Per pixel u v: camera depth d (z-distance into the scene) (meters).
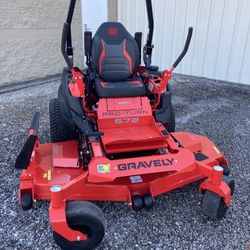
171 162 2.09
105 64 2.45
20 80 5.38
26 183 2.11
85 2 5.93
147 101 2.40
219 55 5.70
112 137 2.21
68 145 2.55
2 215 2.22
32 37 5.34
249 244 2.02
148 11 2.60
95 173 1.95
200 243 2.02
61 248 1.88
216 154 2.49
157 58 6.46
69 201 1.94
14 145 3.19
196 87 5.37
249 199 2.44
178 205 2.35
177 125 3.78
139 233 2.09
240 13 5.25
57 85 5.36
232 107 4.45
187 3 5.73
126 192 2.13
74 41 6.00
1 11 4.79
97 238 1.83
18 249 1.95
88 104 2.54
